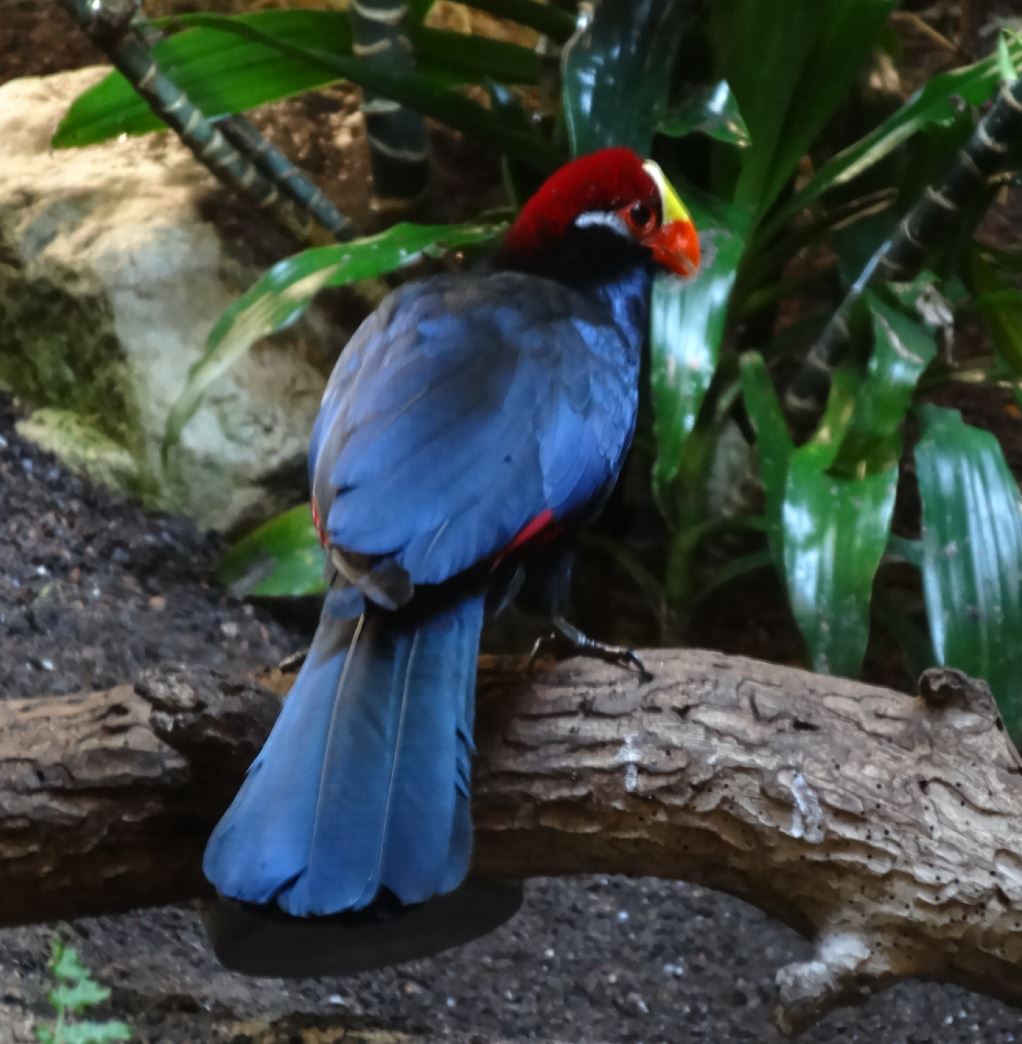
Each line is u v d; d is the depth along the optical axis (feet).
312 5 38.37
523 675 18.62
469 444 17.42
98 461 33.65
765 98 28.43
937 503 28.09
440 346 18.56
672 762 17.81
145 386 32.86
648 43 27.58
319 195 32.48
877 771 17.81
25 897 18.13
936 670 18.19
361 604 16.25
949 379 32.04
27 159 36.06
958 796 17.72
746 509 32.91
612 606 34.81
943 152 30.27
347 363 19.39
